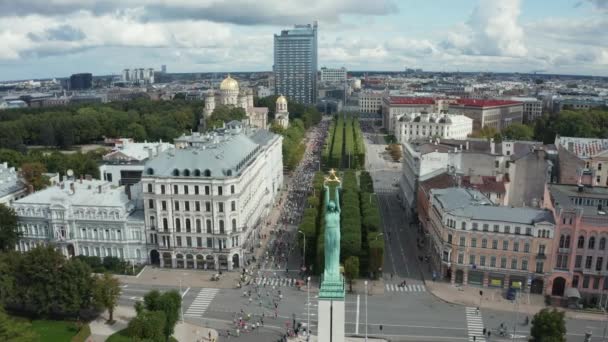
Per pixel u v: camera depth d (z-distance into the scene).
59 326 135.88
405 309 151.25
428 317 146.38
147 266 183.12
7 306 143.38
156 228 180.38
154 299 130.38
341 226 188.88
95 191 192.38
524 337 135.62
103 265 180.00
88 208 181.50
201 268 181.12
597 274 152.62
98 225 182.38
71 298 135.25
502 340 134.38
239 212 179.62
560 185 188.75
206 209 176.12
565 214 153.12
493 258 162.62
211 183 173.25
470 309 151.12
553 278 157.62
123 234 182.12
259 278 174.38
